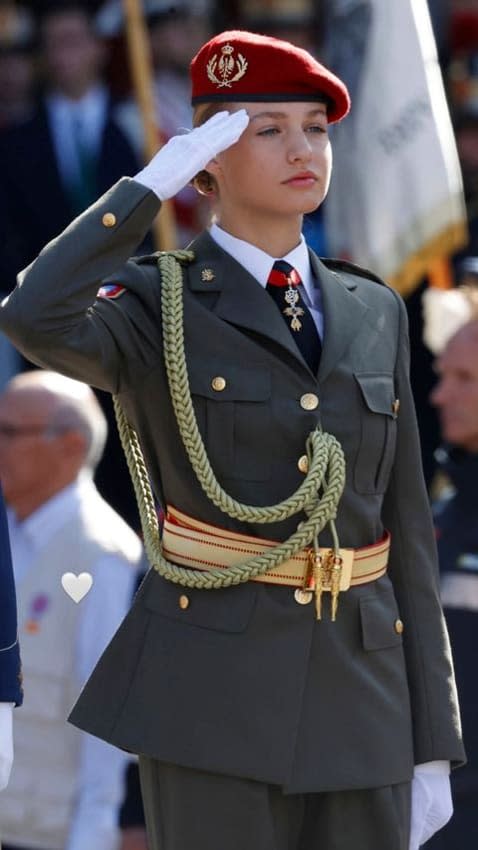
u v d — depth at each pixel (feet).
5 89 91.71
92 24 90.12
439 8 93.35
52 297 41.65
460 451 61.62
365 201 76.33
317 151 44.06
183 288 44.19
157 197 42.60
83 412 61.11
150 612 44.01
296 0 90.12
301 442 43.55
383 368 45.01
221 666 42.83
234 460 43.29
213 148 43.06
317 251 81.56
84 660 58.23
